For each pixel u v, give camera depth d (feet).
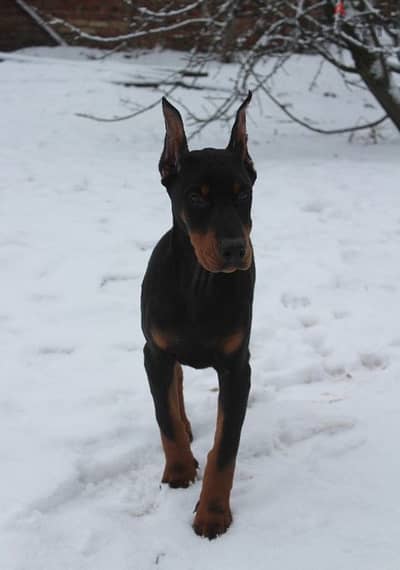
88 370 7.33
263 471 5.83
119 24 26.48
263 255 10.11
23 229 10.81
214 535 5.08
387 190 13.05
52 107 19.12
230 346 5.25
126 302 8.78
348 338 7.98
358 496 5.51
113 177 13.66
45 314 8.46
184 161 5.17
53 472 5.60
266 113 20.98
